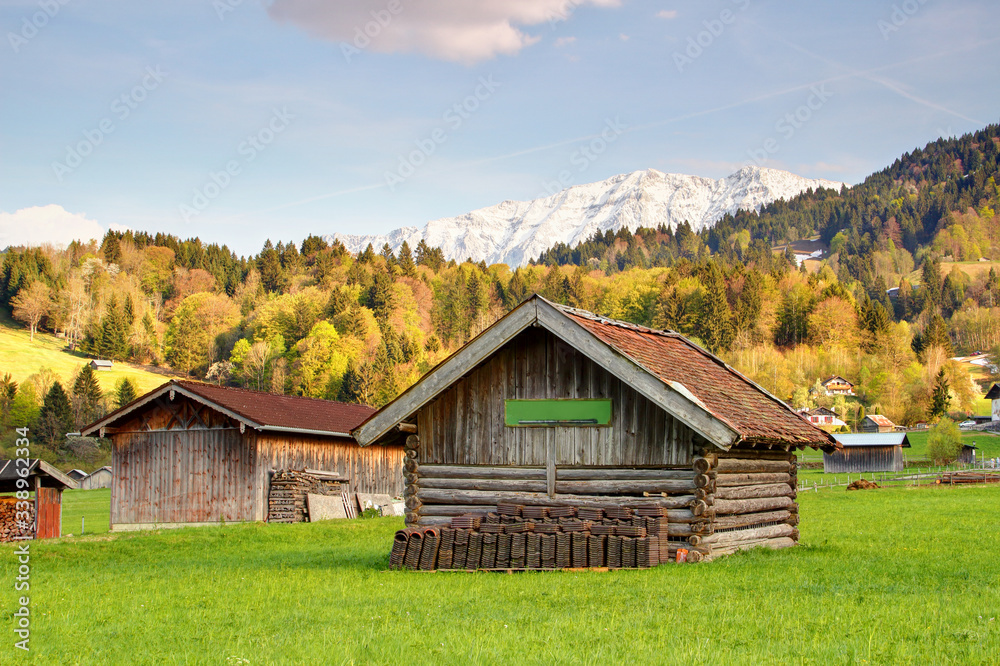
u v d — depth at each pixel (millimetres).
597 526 18281
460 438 20812
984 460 101500
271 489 36594
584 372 20000
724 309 187375
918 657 9703
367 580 17078
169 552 25906
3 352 167625
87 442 119438
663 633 11172
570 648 10508
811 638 10781
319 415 41656
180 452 37781
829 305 194875
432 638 11203
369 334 158875
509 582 16359
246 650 10883
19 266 192750
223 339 175250
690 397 17969
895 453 95500
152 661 10555
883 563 18109
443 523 20609
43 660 10773
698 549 18406
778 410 23859
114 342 176875
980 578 15766
